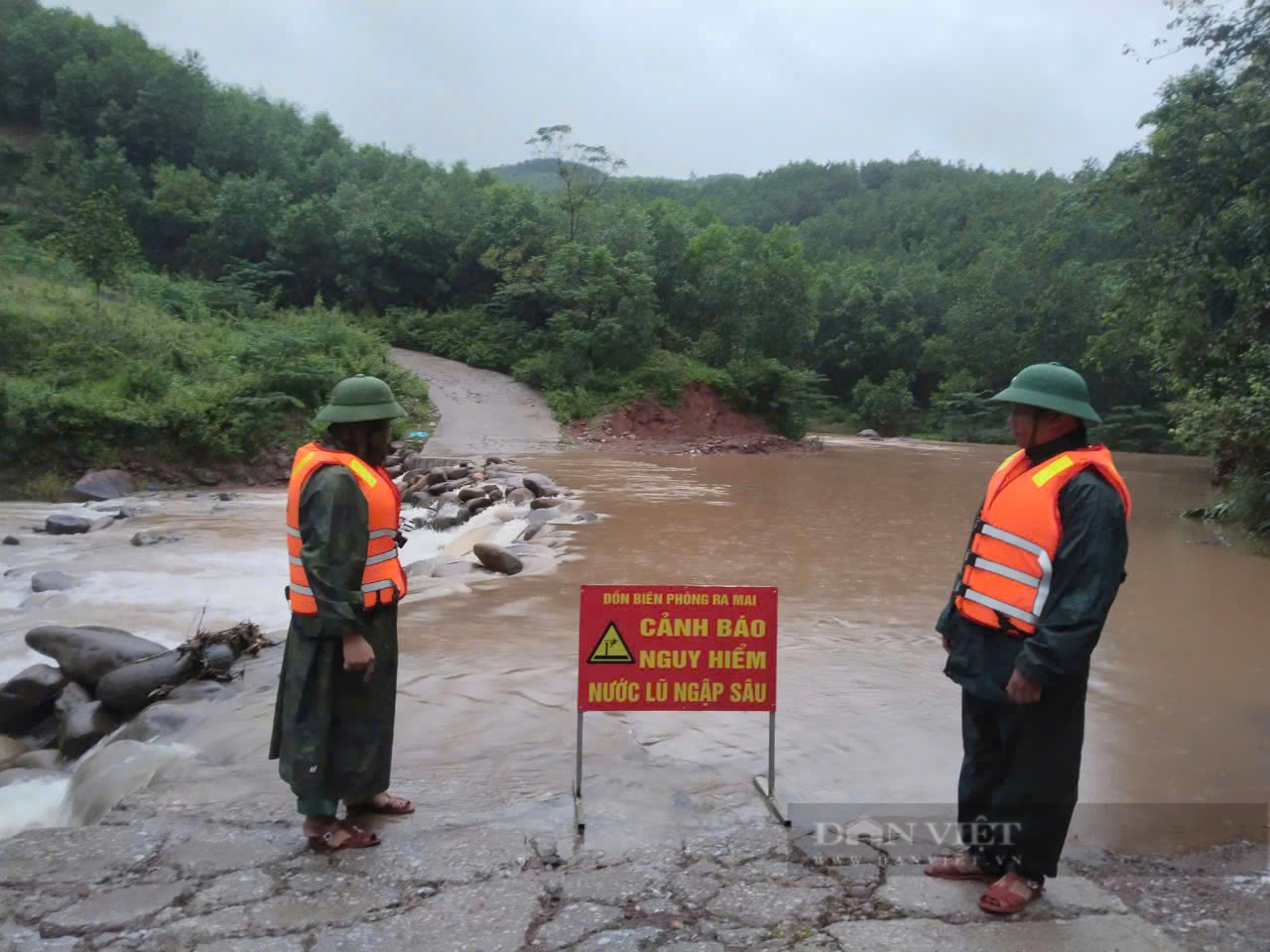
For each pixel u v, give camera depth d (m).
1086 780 4.75
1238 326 17.47
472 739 5.11
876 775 4.64
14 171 58.34
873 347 58.66
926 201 97.62
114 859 3.61
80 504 18.59
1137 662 7.05
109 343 24.50
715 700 4.30
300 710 3.63
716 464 25.80
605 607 4.25
